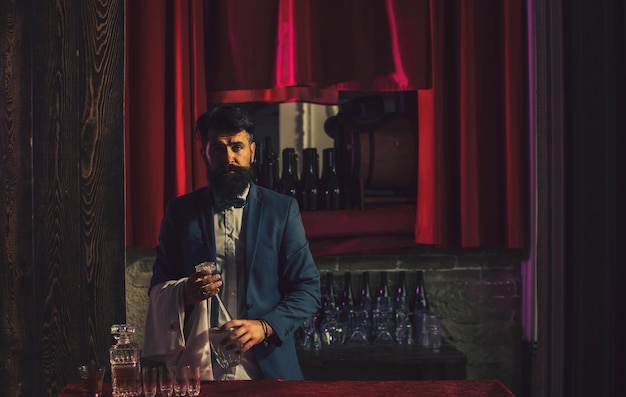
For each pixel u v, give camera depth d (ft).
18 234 10.12
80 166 10.20
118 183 10.25
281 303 8.66
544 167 11.15
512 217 13.53
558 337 10.94
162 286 8.44
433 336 13.38
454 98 13.56
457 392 6.73
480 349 14.30
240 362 8.18
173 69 12.76
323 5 12.79
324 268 13.98
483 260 14.28
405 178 13.69
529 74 13.43
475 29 13.33
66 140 10.19
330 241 13.51
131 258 13.47
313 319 13.20
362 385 6.98
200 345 8.18
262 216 8.96
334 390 6.79
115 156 10.24
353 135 13.50
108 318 10.26
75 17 10.17
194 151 12.82
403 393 6.70
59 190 10.18
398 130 13.65
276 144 15.99
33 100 10.12
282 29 12.66
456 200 13.67
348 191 13.96
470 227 13.47
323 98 13.34
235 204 8.89
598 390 10.73
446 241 13.57
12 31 10.07
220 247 8.94
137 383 6.55
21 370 10.16
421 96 13.47
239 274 8.89
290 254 8.95
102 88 10.22
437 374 12.72
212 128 8.72
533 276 13.84
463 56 13.32
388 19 12.93
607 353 10.67
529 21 13.30
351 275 14.01
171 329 8.16
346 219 13.47
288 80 12.64
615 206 10.62
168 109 12.88
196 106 12.71
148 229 12.70
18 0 10.08
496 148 13.58
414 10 12.91
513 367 14.37
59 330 10.21
